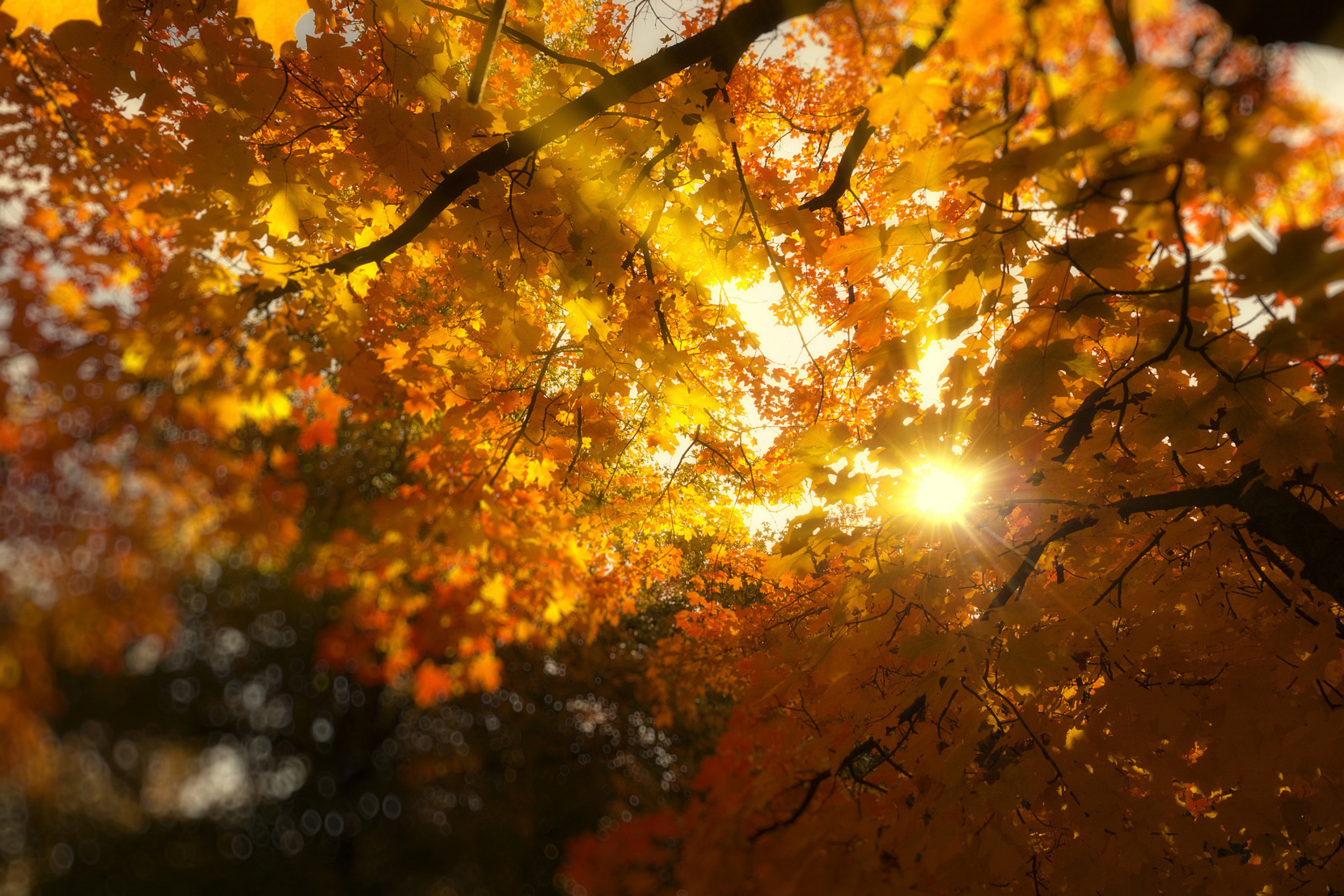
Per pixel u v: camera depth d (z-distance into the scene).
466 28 5.50
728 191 4.84
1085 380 4.13
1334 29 1.40
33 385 2.40
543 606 3.44
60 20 3.28
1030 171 1.92
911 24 2.04
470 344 4.77
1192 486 3.96
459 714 9.96
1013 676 3.32
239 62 3.91
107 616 2.65
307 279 3.45
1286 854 3.39
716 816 2.54
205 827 9.00
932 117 2.28
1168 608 3.77
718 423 6.61
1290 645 3.43
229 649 8.69
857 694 4.14
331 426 2.91
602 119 4.48
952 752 3.30
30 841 7.12
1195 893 3.29
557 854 9.42
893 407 3.62
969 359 3.55
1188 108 1.51
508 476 3.85
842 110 6.01
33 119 3.73
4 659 2.63
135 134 3.73
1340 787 3.22
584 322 4.72
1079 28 1.66
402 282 5.12
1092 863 3.28
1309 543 2.89
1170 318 2.98
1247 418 2.68
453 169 4.35
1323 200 1.65
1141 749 3.49
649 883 2.31
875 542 3.75
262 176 3.78
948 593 3.88
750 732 3.18
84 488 2.47
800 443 3.77
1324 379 2.41
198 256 2.96
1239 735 3.37
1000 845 3.10
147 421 2.56
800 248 6.32
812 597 5.75
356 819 9.69
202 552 2.79
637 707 9.73
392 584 3.00
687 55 4.07
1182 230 1.87
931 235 3.31
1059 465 3.63
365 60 4.25
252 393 2.73
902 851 2.84
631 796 9.44
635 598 7.18
